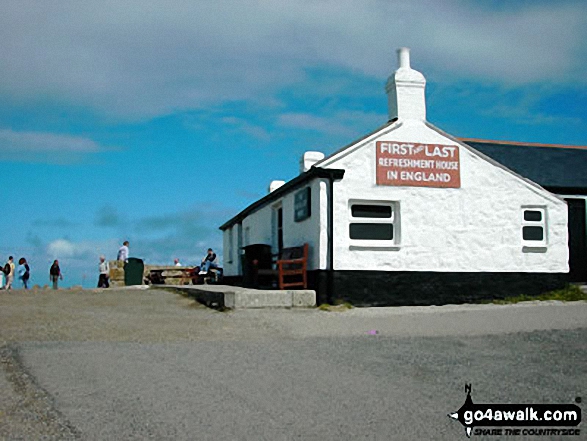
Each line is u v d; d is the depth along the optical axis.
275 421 5.50
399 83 15.89
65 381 6.73
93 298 15.75
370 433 5.25
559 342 9.16
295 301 13.55
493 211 16.27
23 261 26.19
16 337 9.30
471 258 15.96
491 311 12.98
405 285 15.31
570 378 7.07
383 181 15.41
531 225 16.67
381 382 6.82
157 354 8.20
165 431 5.23
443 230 15.78
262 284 18.17
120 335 9.77
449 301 15.62
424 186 15.73
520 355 8.27
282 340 9.45
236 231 24.72
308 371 7.28
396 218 15.55
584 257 17.97
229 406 5.91
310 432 5.25
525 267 16.41
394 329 10.55
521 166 18.78
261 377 6.98
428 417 5.69
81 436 5.11
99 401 6.04
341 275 14.84
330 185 15.01
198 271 26.86
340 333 10.18
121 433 5.19
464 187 16.08
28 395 6.21
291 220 17.05
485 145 20.39
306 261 15.41
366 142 15.38
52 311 12.40
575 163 19.70
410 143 15.73
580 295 16.16
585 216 18.05
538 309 13.23
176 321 11.41
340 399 6.17
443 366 7.61
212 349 8.61
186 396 6.22
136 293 17.39
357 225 15.23
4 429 5.26
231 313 12.51
